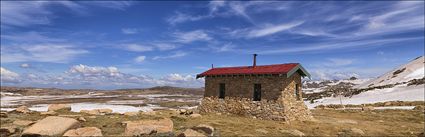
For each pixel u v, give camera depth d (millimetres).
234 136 21484
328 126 28969
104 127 23469
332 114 41969
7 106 69812
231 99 35062
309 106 67750
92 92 195875
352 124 31406
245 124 27328
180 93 199375
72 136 18328
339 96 91500
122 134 20422
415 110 45312
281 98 30984
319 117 37062
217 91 36688
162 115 32781
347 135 24344
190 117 30812
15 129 21500
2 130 20844
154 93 195250
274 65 33938
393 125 31828
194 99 120312
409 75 116938
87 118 28516
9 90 163500
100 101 100438
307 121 31719
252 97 33250
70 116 29859
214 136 20562
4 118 27844
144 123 21016
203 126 21188
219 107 35906
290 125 28453
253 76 33469
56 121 20562
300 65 32750
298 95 34188
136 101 101562
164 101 101625
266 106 31891
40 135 19203
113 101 100938
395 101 60469
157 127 20844
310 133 24812
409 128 29688
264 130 24312
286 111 30672
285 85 31578
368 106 58469
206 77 38031
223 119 30344
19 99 111688
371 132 26531
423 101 57281
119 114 33969
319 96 99438
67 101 98688
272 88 31875
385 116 39719
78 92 191500
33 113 32656
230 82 35438
